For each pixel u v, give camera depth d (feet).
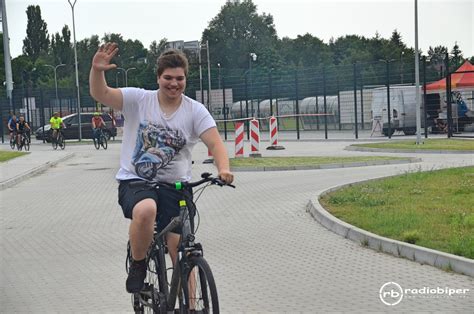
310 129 184.96
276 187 60.08
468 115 142.92
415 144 110.01
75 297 26.96
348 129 180.86
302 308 23.88
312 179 65.10
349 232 36.22
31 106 201.26
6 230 44.29
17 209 54.19
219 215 46.26
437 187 51.55
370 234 34.19
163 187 19.07
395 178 59.26
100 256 34.71
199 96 203.51
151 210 18.39
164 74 19.26
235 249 34.94
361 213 40.86
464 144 107.34
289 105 190.70
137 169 19.47
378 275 27.96
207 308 17.02
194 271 17.61
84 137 178.81
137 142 19.58
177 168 19.58
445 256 28.27
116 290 27.78
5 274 31.65
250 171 77.10
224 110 158.20
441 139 123.44
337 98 175.42
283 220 43.19
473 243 29.71
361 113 167.12
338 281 27.43
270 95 157.69
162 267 19.19
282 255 32.99
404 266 29.27
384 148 103.24
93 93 19.21
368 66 185.88
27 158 109.70
